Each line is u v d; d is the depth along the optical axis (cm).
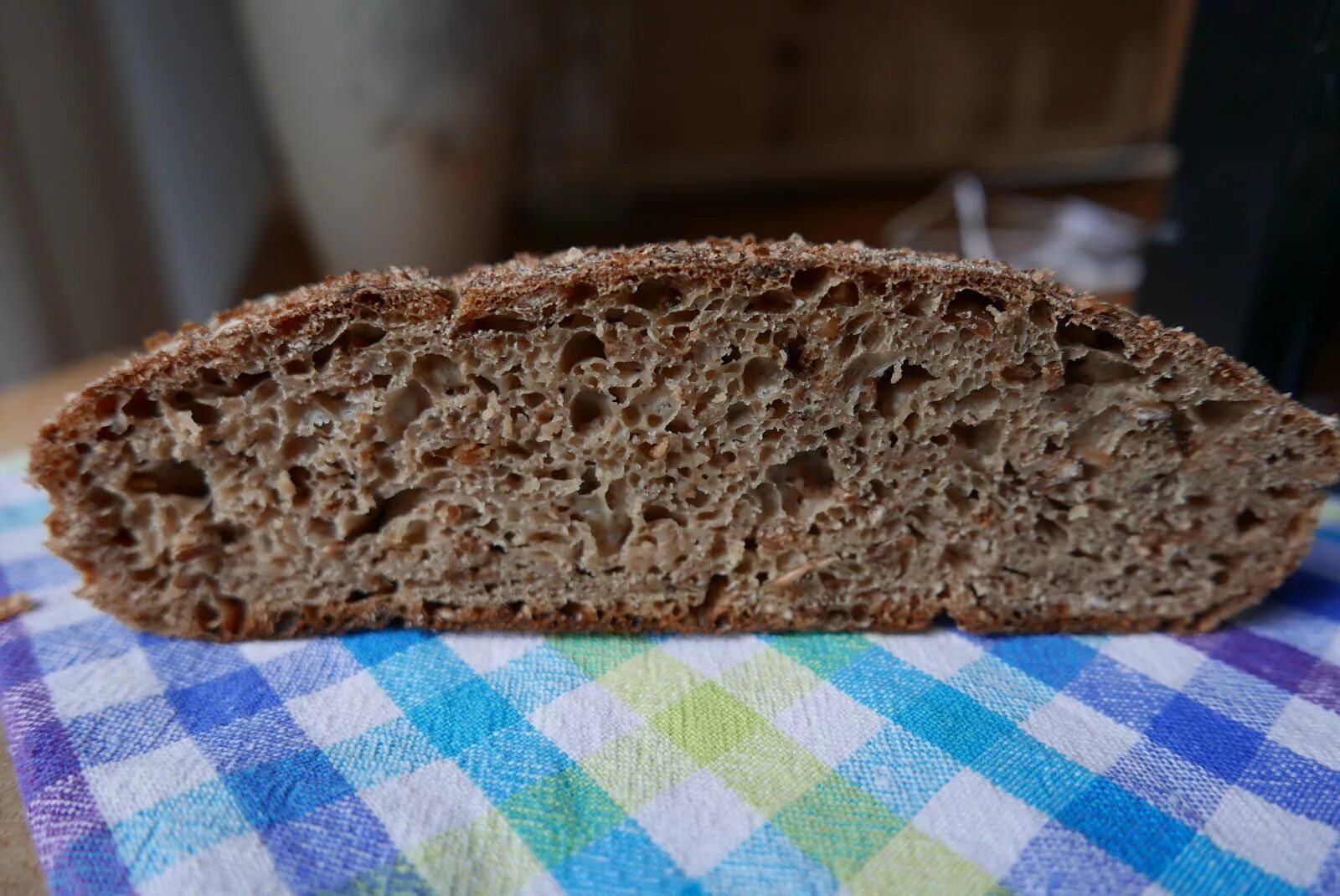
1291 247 20
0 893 13
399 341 16
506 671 17
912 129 42
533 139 38
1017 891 13
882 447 16
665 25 39
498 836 14
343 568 17
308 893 13
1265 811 14
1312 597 18
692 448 16
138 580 17
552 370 16
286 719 15
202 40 34
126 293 32
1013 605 17
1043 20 40
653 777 14
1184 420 16
